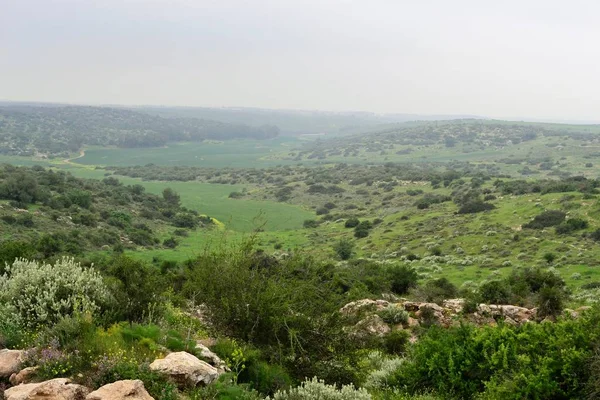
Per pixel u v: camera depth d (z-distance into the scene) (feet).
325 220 407.23
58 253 184.65
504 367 32.45
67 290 31.22
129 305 32.68
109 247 246.88
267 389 28.76
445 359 36.37
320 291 37.96
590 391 27.94
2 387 22.48
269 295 34.81
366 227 312.29
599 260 164.76
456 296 101.60
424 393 35.09
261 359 33.22
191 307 41.52
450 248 226.38
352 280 104.17
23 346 26.55
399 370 38.88
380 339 56.03
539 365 30.53
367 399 26.73
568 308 70.08
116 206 372.17
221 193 609.42
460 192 399.65
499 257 195.72
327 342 36.11
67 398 20.15
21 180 296.71
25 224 246.68
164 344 27.94
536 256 186.29
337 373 35.63
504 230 235.20
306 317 35.42
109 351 24.20
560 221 226.79
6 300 30.66
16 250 67.67
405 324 65.82
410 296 103.60
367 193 519.19
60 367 22.89
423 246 238.89
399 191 493.77
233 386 24.66
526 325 36.65
